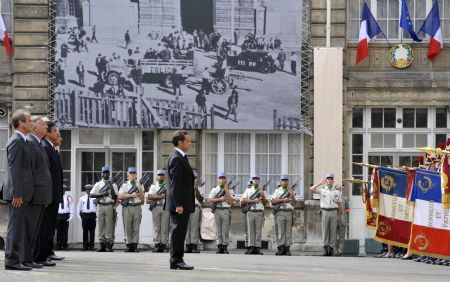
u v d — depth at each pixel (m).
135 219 32.12
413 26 34.84
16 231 17.89
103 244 32.16
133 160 34.69
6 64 34.50
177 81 33.94
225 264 22.39
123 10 33.84
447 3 34.94
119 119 33.91
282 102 34.09
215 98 34.03
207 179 34.66
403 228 26.59
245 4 33.97
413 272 21.03
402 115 34.88
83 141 34.62
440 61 34.72
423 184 24.56
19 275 16.66
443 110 34.72
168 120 34.00
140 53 33.88
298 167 34.59
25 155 17.80
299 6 34.06
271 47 34.06
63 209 32.91
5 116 34.50
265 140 34.91
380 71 34.88
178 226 18.83
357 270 21.36
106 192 32.06
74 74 33.91
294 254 33.06
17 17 34.28
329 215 31.92
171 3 33.91
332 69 34.00
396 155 34.78
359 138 34.78
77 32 33.88
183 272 18.38
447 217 24.38
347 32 34.84
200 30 33.94
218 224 32.16
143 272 18.23
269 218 34.31
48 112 34.16
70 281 15.61
